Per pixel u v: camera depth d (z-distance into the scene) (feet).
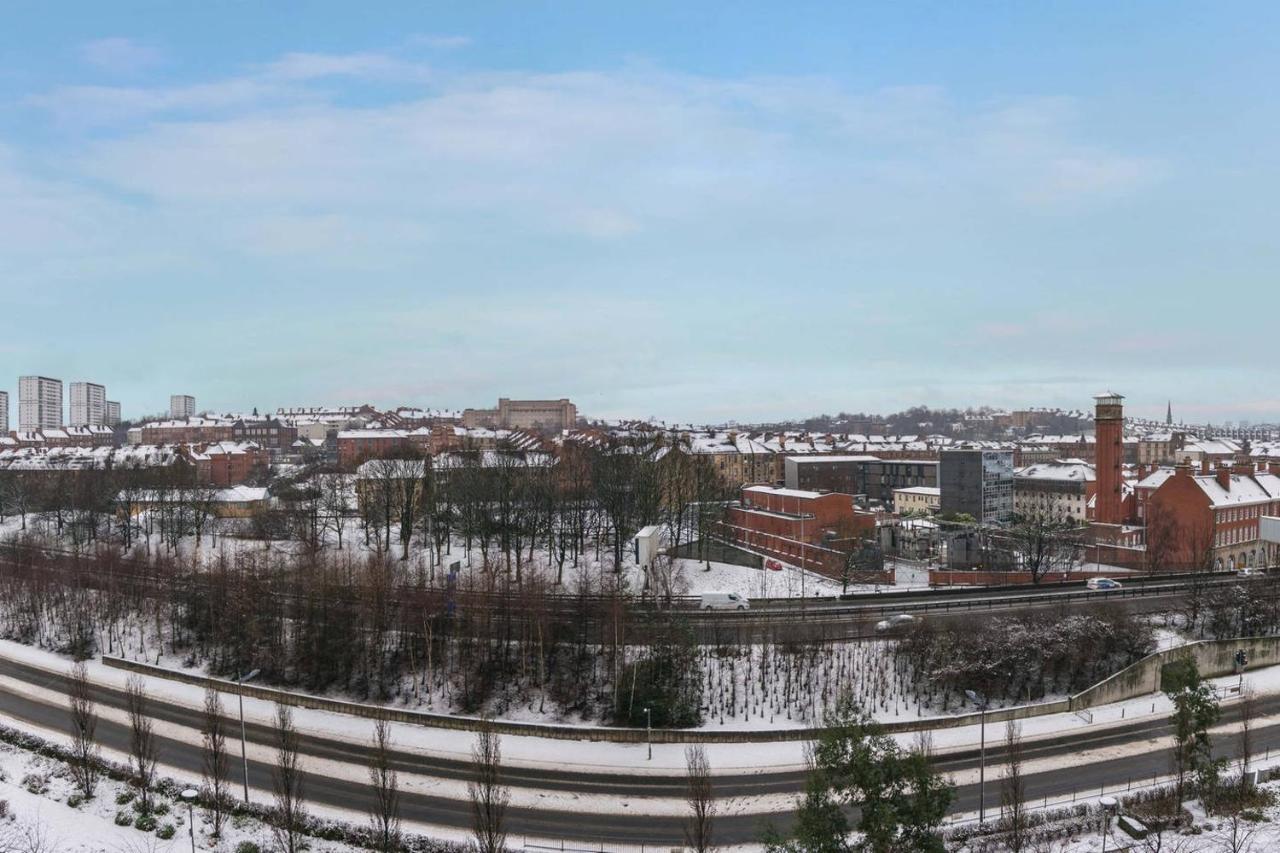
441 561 440.04
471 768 237.86
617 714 270.67
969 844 195.31
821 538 458.91
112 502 564.30
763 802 218.18
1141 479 604.90
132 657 337.52
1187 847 196.24
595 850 194.70
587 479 558.15
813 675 288.51
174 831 201.26
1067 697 288.51
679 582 392.06
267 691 293.02
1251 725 268.62
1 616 388.78
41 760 244.42
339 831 200.03
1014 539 451.12
